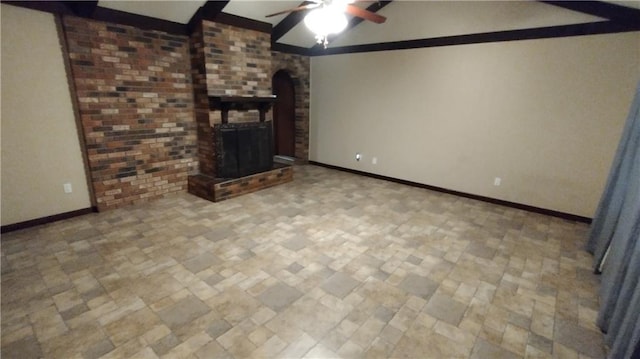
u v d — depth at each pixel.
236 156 4.29
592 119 3.50
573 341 1.89
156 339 1.83
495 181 4.27
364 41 5.11
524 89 3.85
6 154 3.02
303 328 1.94
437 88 4.54
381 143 5.32
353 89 5.46
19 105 3.03
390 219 3.66
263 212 3.77
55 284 2.31
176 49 3.96
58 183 3.37
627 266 1.85
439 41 4.38
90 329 1.89
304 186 4.89
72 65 3.19
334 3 2.45
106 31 3.35
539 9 3.58
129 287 2.30
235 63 4.20
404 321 2.02
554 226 3.57
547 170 3.86
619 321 1.77
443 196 4.58
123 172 3.76
